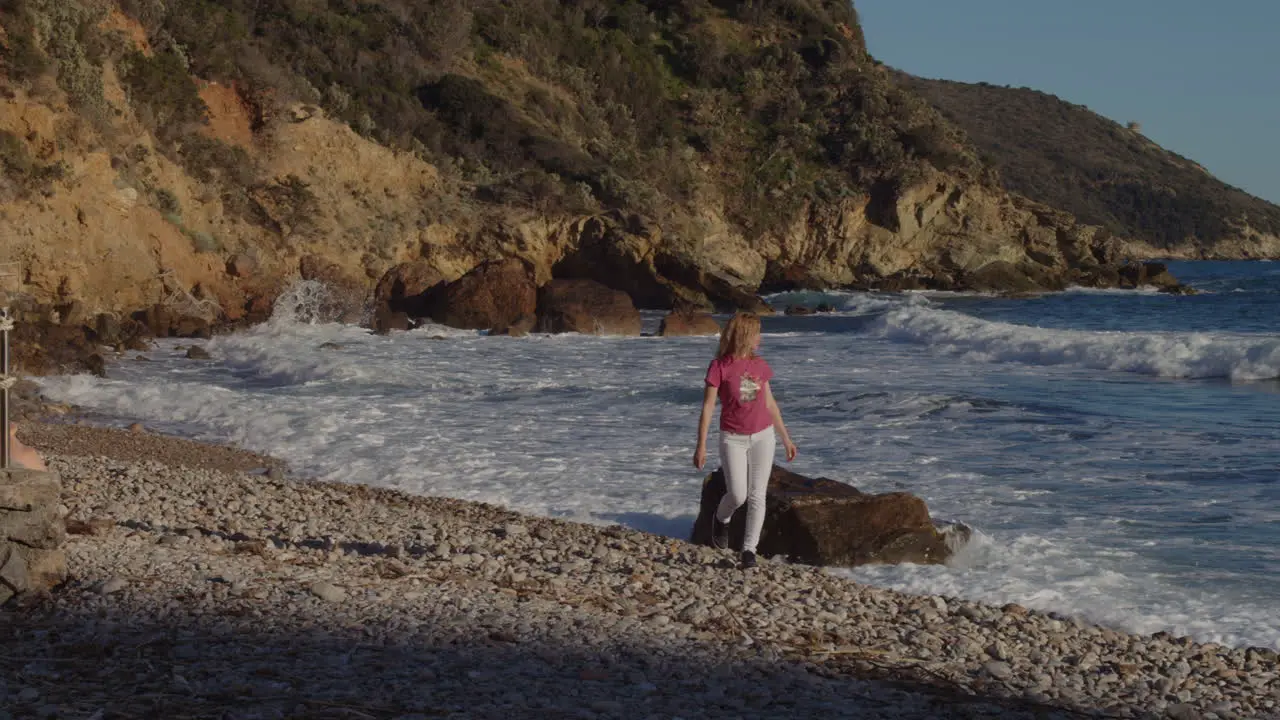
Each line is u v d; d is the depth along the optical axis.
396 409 17.88
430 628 6.00
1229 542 9.49
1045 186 194.50
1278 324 40.81
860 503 9.12
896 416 16.89
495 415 17.23
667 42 73.81
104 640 5.38
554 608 6.70
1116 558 9.04
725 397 8.62
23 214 28.80
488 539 9.22
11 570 6.03
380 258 43.91
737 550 9.34
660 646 6.04
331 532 9.34
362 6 59.19
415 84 57.12
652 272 49.50
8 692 4.55
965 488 11.73
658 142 65.81
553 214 49.66
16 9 31.00
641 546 9.19
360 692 4.80
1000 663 6.21
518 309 37.62
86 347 24.50
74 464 12.23
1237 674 6.40
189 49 43.09
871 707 5.27
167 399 18.52
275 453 14.22
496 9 65.50
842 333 34.94
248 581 6.71
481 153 54.66
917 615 7.36
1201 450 13.88
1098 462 13.16
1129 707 5.72
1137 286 68.25
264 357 25.75
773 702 5.20
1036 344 26.02
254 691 4.70
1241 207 193.62
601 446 14.34
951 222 67.38
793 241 65.75
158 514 9.63
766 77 72.19
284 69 48.88
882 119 71.00
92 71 33.34
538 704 4.82
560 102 61.91
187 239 36.41
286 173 42.69
